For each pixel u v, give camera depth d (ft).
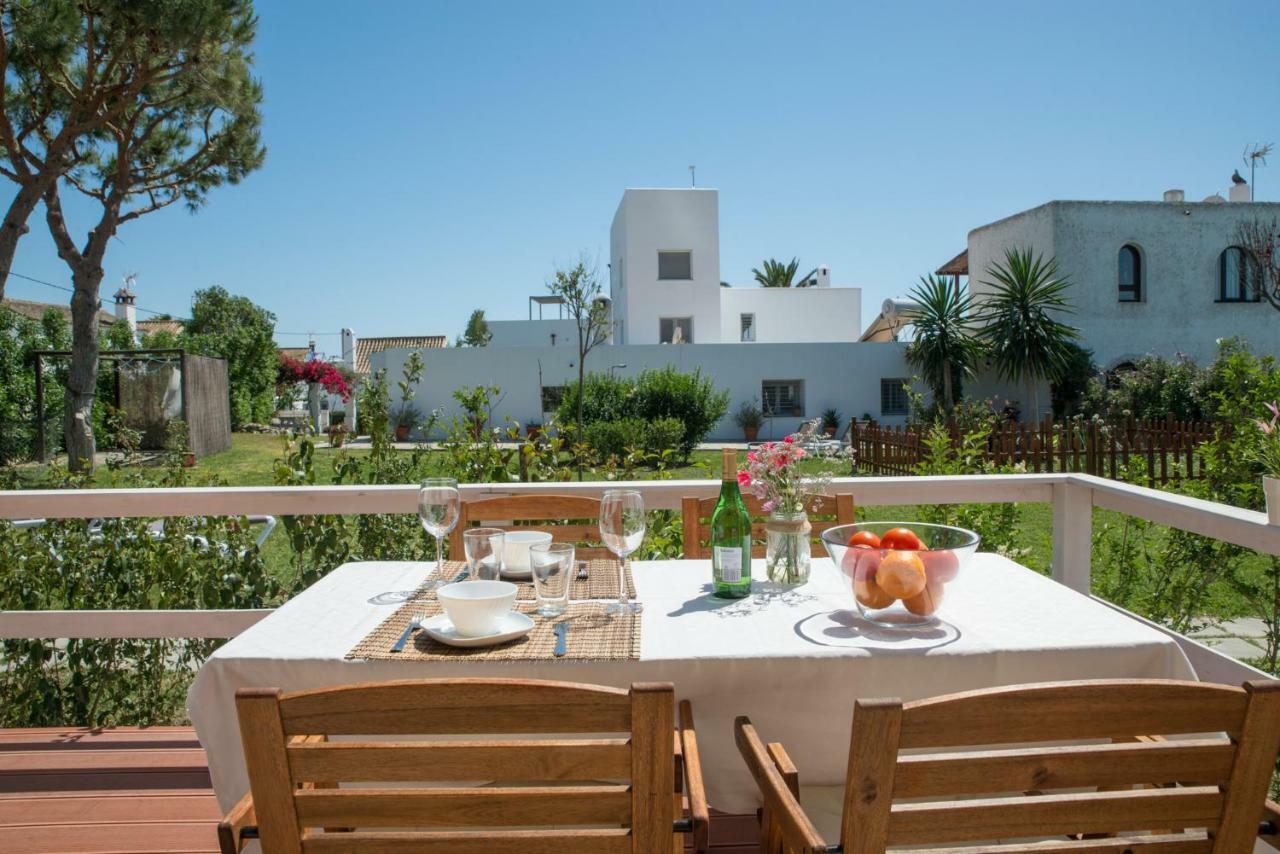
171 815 7.93
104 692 12.10
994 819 3.88
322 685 5.73
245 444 69.15
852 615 6.59
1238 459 16.67
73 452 45.32
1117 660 5.83
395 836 3.99
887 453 47.47
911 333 81.35
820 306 107.04
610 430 57.21
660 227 97.09
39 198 40.16
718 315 98.02
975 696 3.66
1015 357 66.13
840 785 5.94
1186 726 3.80
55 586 12.46
